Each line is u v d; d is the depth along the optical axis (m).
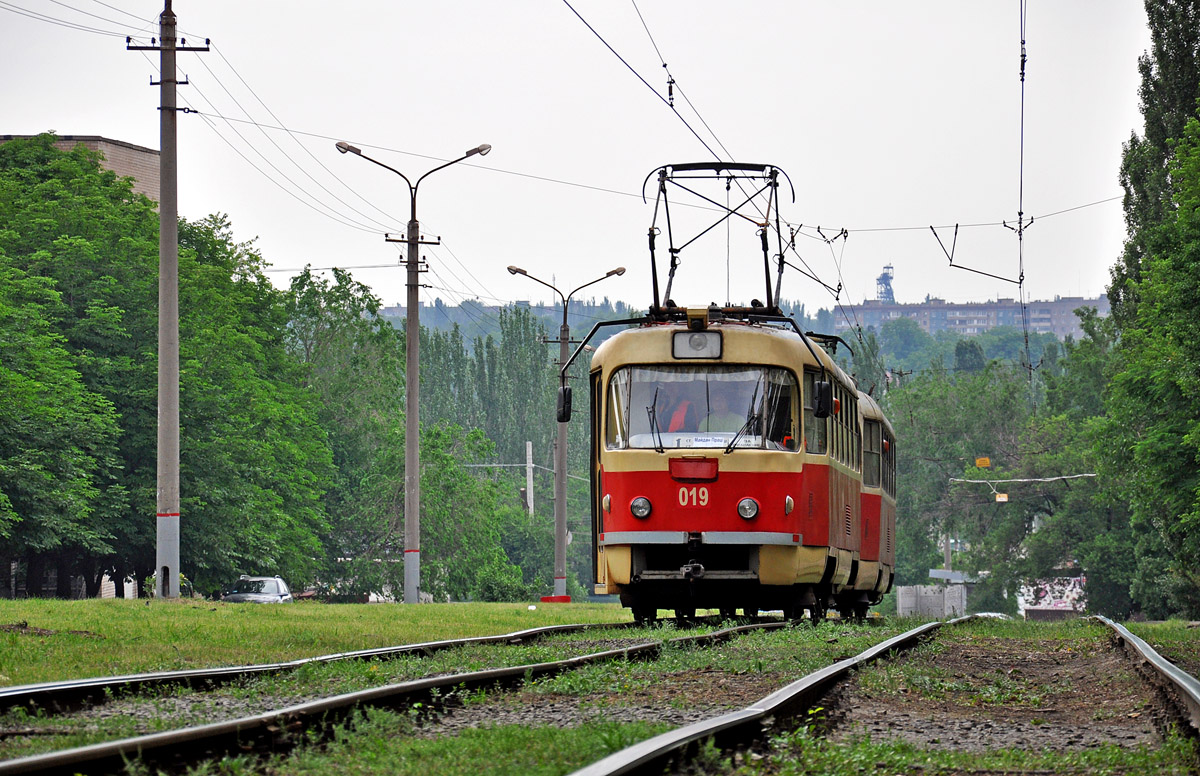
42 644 29.81
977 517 190.75
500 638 34.75
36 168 120.50
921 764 16.41
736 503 41.09
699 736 15.16
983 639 43.56
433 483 143.88
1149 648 30.75
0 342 89.75
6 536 85.56
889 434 65.56
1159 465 96.19
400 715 18.53
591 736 16.39
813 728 18.44
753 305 45.75
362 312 155.50
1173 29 121.00
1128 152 125.62
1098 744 18.75
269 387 121.31
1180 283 88.62
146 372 101.75
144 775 13.19
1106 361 176.75
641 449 41.62
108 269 104.38
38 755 12.84
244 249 135.88
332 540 145.75
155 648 29.95
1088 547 165.25
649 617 46.62
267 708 19.69
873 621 52.16
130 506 100.19
